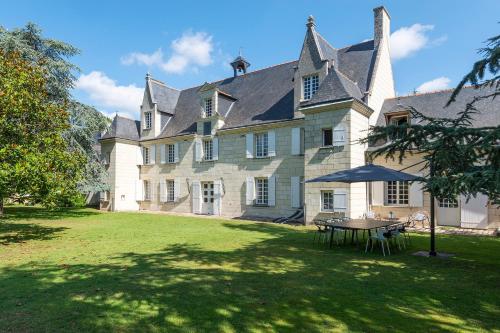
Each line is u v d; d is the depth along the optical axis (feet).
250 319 13.97
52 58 68.74
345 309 15.26
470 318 14.33
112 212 73.92
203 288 18.25
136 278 20.29
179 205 75.66
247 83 75.46
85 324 13.37
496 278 20.84
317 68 55.57
